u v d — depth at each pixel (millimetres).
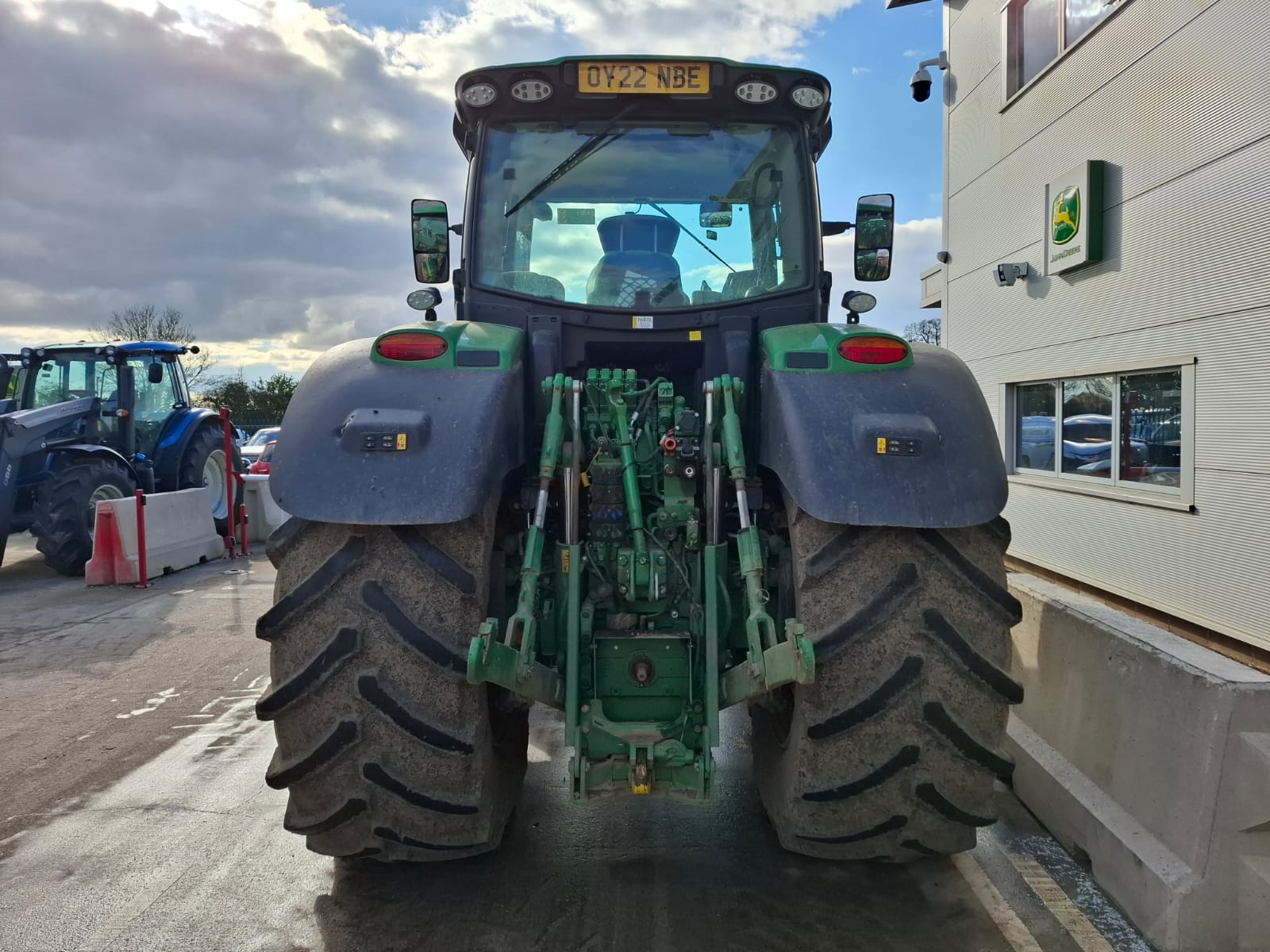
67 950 2420
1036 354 6773
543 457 2451
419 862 2711
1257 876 2266
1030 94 6766
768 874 2785
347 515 2164
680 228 3207
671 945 2408
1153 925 2395
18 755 3918
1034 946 2402
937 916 2543
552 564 2629
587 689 2414
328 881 2775
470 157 3570
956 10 8273
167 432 10492
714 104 3178
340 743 2213
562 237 3195
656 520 2531
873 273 3549
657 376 3295
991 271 7527
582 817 3195
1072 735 3029
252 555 9961
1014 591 3582
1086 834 2781
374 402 2357
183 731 4227
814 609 2246
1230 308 4602
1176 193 5020
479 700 2270
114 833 3137
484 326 2793
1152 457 5438
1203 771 2326
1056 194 6277
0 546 8648
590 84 3104
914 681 2188
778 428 2453
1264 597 4383
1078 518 6172
